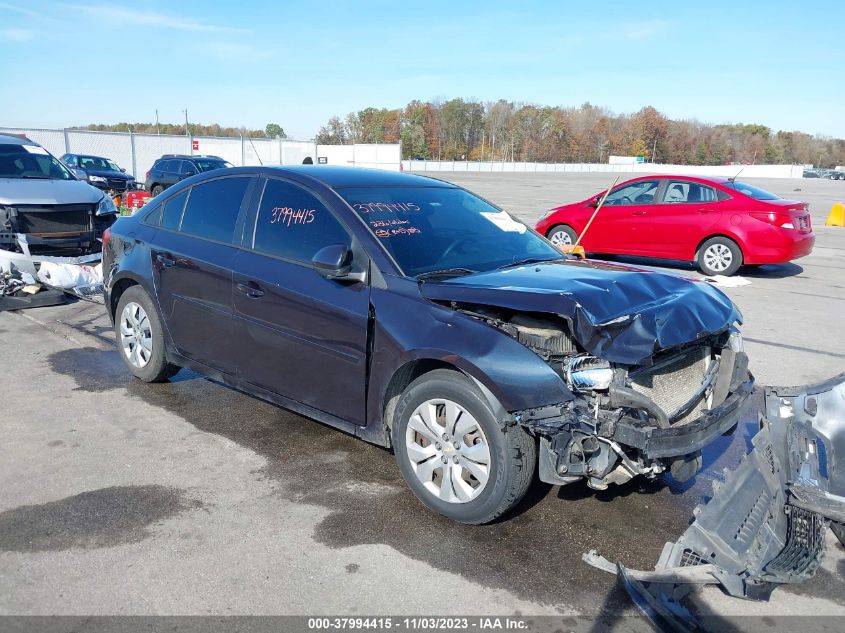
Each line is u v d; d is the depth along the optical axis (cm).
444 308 356
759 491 329
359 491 392
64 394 532
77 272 814
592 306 326
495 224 470
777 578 290
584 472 329
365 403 389
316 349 406
